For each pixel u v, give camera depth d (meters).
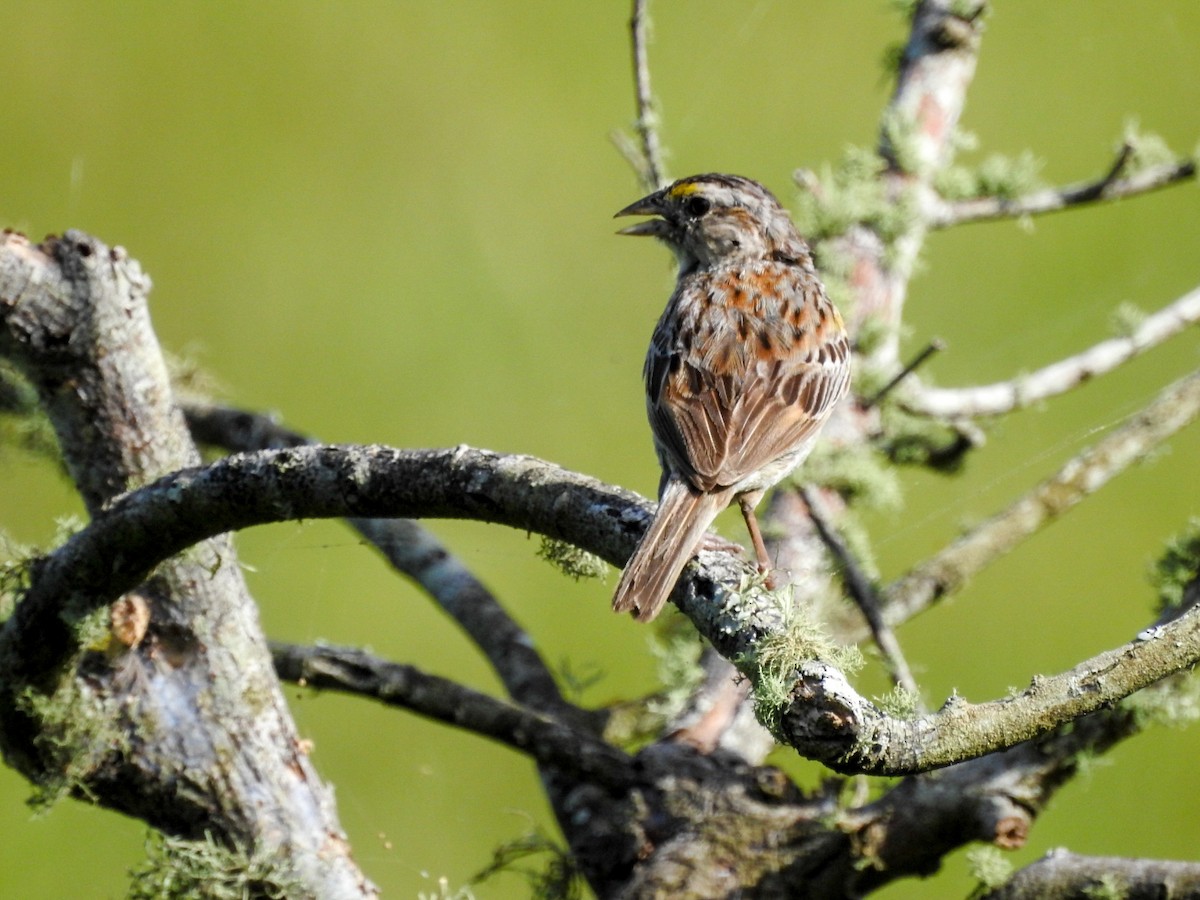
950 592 9.52
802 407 8.45
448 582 10.37
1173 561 8.49
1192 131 16.66
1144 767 13.95
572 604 14.70
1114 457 9.76
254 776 7.55
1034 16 17.88
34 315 7.15
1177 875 7.44
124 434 7.40
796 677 5.44
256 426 11.30
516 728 8.45
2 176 17.61
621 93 18.31
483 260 17.23
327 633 14.71
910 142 10.84
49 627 7.10
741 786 8.22
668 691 9.19
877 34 18.16
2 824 13.04
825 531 8.91
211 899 7.31
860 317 10.45
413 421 15.87
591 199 17.52
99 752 7.40
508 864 8.64
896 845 7.76
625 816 8.25
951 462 10.90
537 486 6.50
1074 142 16.64
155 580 7.45
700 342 8.70
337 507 6.60
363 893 7.59
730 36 18.31
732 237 9.57
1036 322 15.72
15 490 13.89
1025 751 7.85
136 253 16.92
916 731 5.24
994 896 7.65
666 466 8.23
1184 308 10.82
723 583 6.12
